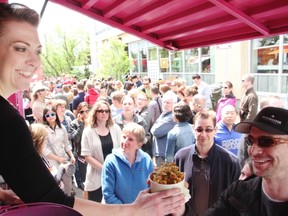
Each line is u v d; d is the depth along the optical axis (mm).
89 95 8203
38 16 1231
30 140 1088
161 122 4488
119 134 3990
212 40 3512
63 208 770
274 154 1395
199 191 2617
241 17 2562
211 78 14336
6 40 1132
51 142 4512
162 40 3885
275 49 10492
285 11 2441
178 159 2801
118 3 2852
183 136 3678
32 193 1034
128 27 3529
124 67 21781
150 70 21406
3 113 1021
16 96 2537
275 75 10633
